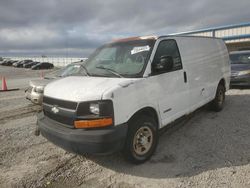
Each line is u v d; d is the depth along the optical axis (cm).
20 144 457
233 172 323
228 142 425
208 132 481
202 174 322
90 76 387
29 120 630
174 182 307
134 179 320
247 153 379
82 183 316
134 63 379
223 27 1891
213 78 579
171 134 479
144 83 352
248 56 992
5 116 681
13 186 313
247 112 612
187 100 459
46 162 379
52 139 342
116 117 312
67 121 329
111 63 407
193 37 508
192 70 474
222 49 647
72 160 383
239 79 909
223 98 650
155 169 344
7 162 381
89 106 307
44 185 314
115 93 311
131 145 337
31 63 5275
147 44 393
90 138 301
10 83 1862
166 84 395
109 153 311
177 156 380
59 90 348
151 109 372
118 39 463
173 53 429
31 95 696
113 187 304
